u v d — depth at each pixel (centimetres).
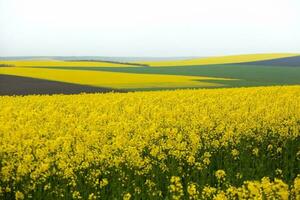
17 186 1159
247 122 1888
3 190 1139
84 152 1362
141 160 1292
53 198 1086
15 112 2334
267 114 2064
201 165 1281
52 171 1210
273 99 2862
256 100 2823
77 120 2033
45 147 1405
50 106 2780
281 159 1406
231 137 1638
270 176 1233
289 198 902
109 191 1142
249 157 1393
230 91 3612
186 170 1303
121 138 1498
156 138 1612
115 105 2761
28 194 1089
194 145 1453
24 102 3098
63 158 1302
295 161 1409
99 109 2564
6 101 3188
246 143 1586
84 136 1625
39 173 1163
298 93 3322
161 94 3475
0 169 1284
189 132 1739
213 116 2114
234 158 1384
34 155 1422
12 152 1407
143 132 1642
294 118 1966
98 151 1471
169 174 1236
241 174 1167
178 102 2880
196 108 2372
